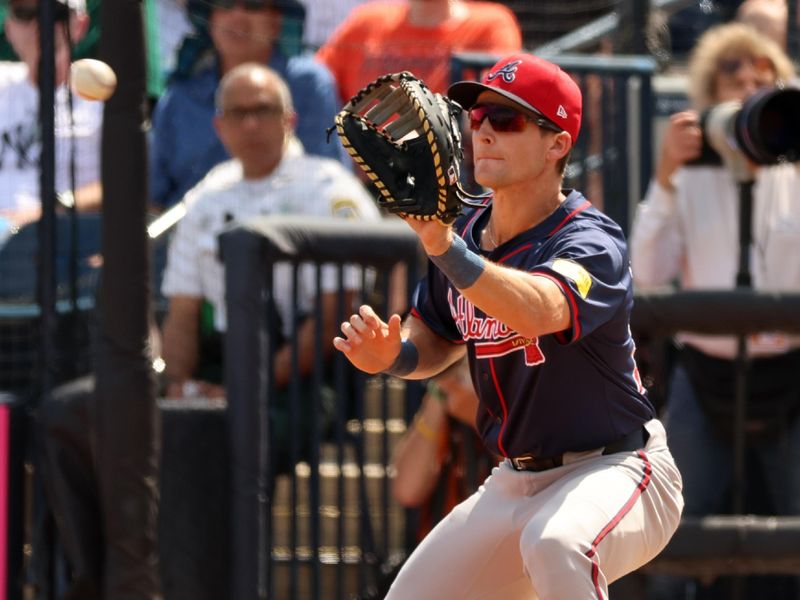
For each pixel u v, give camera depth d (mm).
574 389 12297
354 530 20344
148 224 17344
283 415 18781
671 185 19203
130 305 17125
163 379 20438
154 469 17359
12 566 17953
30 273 20219
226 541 18156
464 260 10680
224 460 18109
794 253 19344
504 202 12320
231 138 20453
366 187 23625
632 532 12109
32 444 18312
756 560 17859
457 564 12961
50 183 18484
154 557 17375
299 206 20562
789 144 17625
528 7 25297
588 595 11570
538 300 10938
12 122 22297
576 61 22391
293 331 18266
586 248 11633
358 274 19500
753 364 18328
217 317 20516
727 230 19312
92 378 17922
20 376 19297
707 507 18266
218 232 19469
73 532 17766
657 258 19469
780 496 18391
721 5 26375
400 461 18609
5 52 22984
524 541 11867
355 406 19719
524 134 11898
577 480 12273
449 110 10727
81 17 19078
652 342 17812
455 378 17609
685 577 18484
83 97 16078
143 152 17156
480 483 18172
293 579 18531
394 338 11844
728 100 19750
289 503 18562
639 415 12664
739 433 18016
